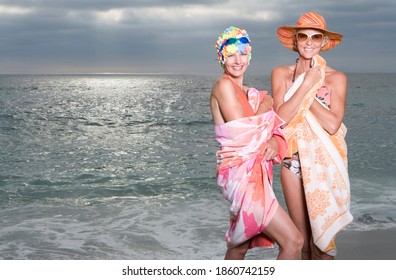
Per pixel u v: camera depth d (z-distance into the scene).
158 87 92.75
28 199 8.73
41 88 78.94
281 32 3.84
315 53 3.73
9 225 7.00
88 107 34.00
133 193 9.14
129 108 33.09
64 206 8.14
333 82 3.74
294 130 3.71
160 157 13.17
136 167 11.75
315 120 3.70
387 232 6.15
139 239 6.30
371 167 11.24
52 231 6.69
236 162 3.31
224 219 7.20
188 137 17.64
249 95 3.41
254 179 3.29
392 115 25.23
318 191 3.70
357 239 5.86
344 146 3.81
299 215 3.85
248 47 3.35
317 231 3.71
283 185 3.86
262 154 3.34
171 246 6.00
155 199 8.61
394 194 8.62
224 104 3.32
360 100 37.38
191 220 7.14
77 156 13.45
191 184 9.83
